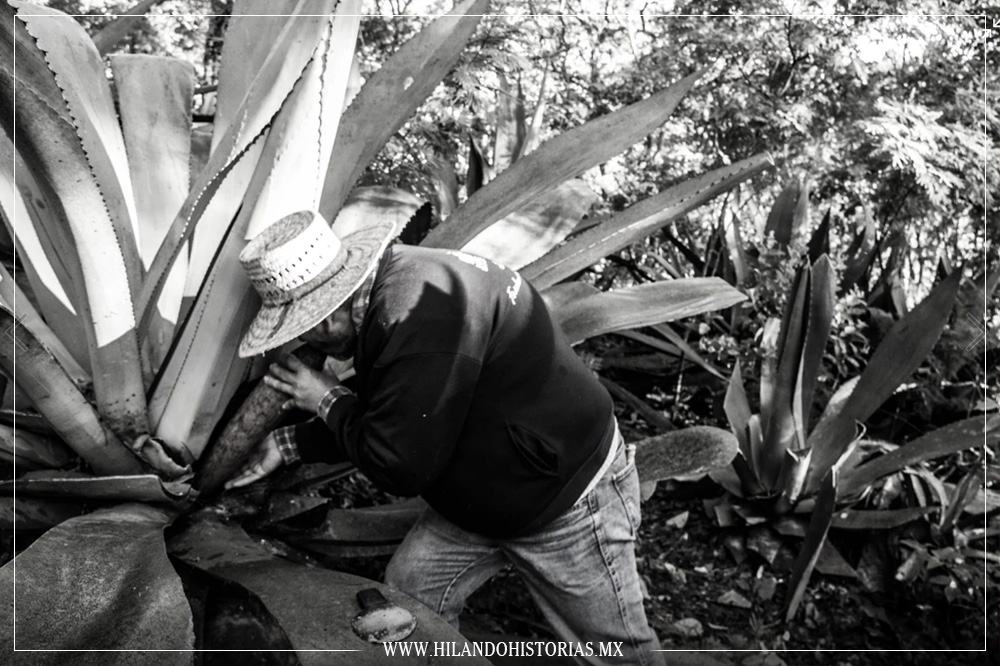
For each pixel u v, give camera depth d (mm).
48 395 1785
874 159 4926
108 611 1537
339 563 2566
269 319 1729
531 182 2420
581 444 1812
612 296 2574
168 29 3971
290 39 1879
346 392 1832
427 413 1622
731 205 5355
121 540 1728
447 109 4016
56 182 1736
